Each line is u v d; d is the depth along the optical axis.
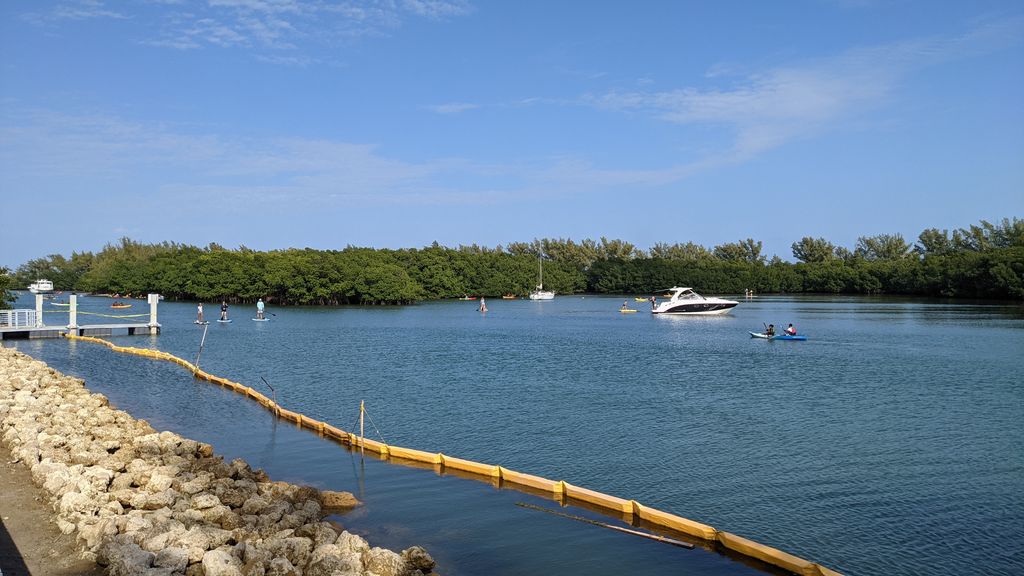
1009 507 22.95
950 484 25.27
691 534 20.53
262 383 46.66
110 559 15.62
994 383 46.66
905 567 18.69
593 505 23.12
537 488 24.58
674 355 62.94
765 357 61.09
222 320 102.12
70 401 34.91
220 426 34.38
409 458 28.34
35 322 79.00
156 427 34.00
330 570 16.06
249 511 20.64
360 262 166.88
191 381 47.72
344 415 36.84
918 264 184.00
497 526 21.36
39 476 21.47
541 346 70.75
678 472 26.77
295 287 153.50
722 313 122.50
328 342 74.19
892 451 29.50
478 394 42.69
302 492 22.91
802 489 24.81
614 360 59.22
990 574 18.25
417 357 61.12
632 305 167.62
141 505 20.30
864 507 23.06
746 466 27.45
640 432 32.88
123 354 62.28
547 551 19.55
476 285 199.38
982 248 193.50
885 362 57.25
